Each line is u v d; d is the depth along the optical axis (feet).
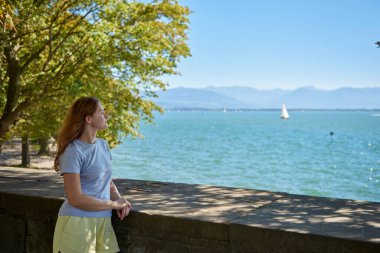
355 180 93.97
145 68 41.37
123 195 12.85
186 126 469.98
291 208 10.86
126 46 39.32
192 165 115.85
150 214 10.54
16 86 38.45
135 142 209.77
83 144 9.70
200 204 11.45
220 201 11.84
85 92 39.88
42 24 36.91
